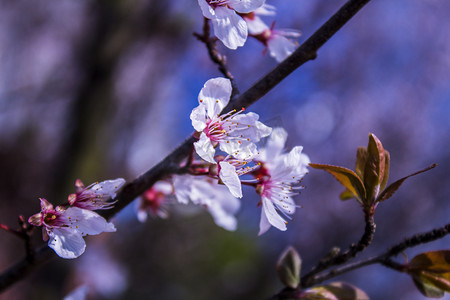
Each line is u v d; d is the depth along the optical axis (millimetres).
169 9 648
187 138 274
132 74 786
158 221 851
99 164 645
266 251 974
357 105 1060
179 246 884
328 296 273
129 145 780
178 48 782
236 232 956
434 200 976
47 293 575
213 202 302
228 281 940
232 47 268
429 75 1066
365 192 264
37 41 1018
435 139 1047
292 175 285
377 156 263
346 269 276
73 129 630
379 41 1060
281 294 275
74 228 262
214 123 268
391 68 1070
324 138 1057
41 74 1010
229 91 269
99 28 636
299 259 278
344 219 980
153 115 973
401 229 945
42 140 838
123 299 828
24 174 826
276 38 305
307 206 998
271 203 280
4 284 280
